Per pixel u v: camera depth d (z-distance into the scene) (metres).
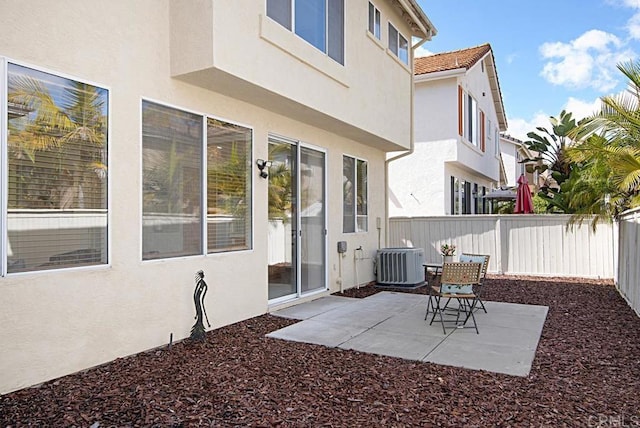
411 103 11.81
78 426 3.44
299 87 6.91
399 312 7.66
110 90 4.92
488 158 19.62
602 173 11.26
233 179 6.66
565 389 4.32
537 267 12.62
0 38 3.98
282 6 6.65
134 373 4.55
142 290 5.23
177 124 5.76
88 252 4.70
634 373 4.77
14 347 4.04
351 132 9.28
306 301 8.47
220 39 5.41
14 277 4.04
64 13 4.48
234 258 6.62
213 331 6.19
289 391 4.18
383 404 3.93
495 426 3.55
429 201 14.75
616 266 10.52
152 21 5.39
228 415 3.67
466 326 6.75
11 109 4.07
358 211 10.68
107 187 4.88
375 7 9.77
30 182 4.21
